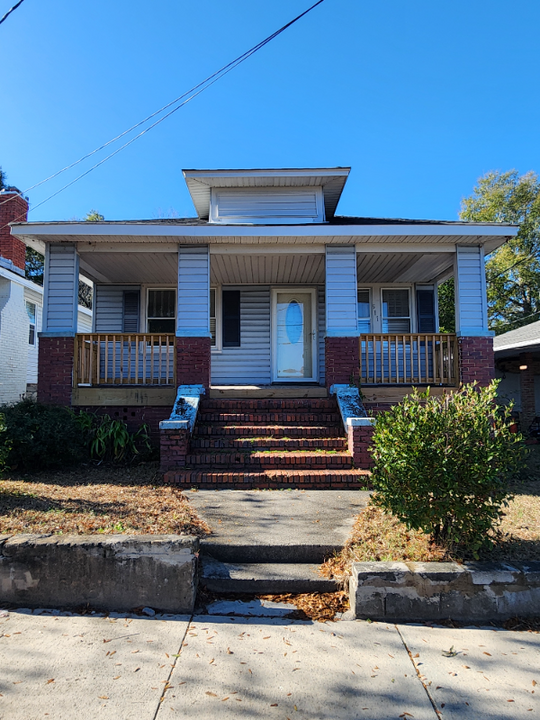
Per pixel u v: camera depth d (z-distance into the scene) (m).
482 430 3.97
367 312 11.93
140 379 10.33
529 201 28.41
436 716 2.61
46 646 3.21
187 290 9.12
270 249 9.29
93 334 9.03
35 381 16.23
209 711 2.63
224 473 6.66
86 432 7.96
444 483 3.95
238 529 4.80
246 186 10.23
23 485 6.20
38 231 8.61
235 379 11.69
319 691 2.80
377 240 9.13
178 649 3.20
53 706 2.64
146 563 3.74
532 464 8.61
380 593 3.64
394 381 9.77
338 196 10.84
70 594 3.76
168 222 9.55
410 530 4.44
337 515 5.32
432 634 3.42
